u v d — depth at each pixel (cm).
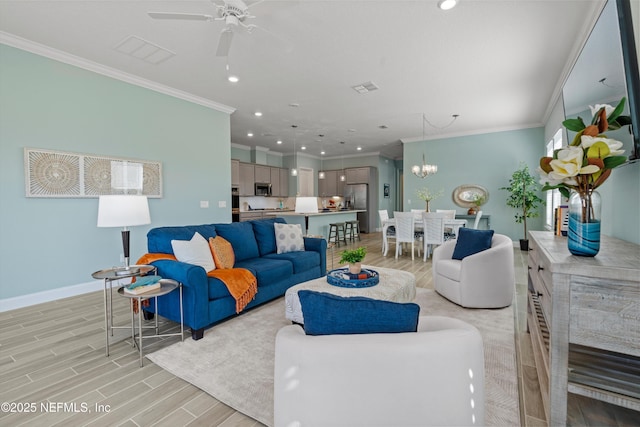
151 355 215
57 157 337
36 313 298
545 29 288
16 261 313
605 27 176
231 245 328
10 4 251
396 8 256
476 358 105
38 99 325
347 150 991
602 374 129
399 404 98
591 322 117
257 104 514
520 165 657
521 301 325
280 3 243
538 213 630
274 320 277
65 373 194
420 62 356
